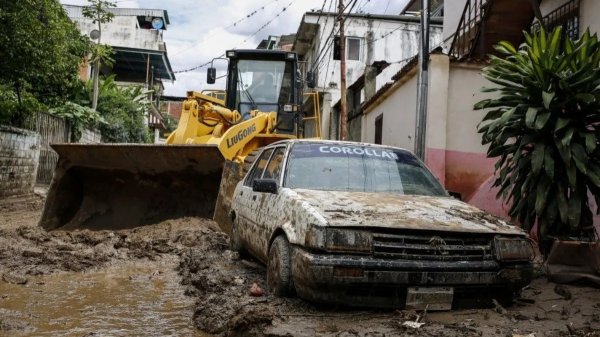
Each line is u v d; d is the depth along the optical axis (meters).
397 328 3.89
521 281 4.49
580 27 9.92
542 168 6.31
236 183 8.60
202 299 4.98
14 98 15.85
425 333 3.78
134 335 4.05
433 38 28.72
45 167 17.75
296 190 5.09
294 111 10.80
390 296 4.26
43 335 3.99
